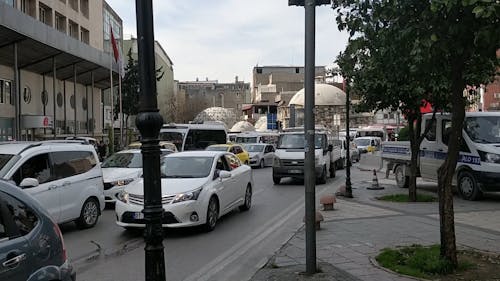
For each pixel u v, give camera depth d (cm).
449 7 488
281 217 1273
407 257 739
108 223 1225
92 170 1191
